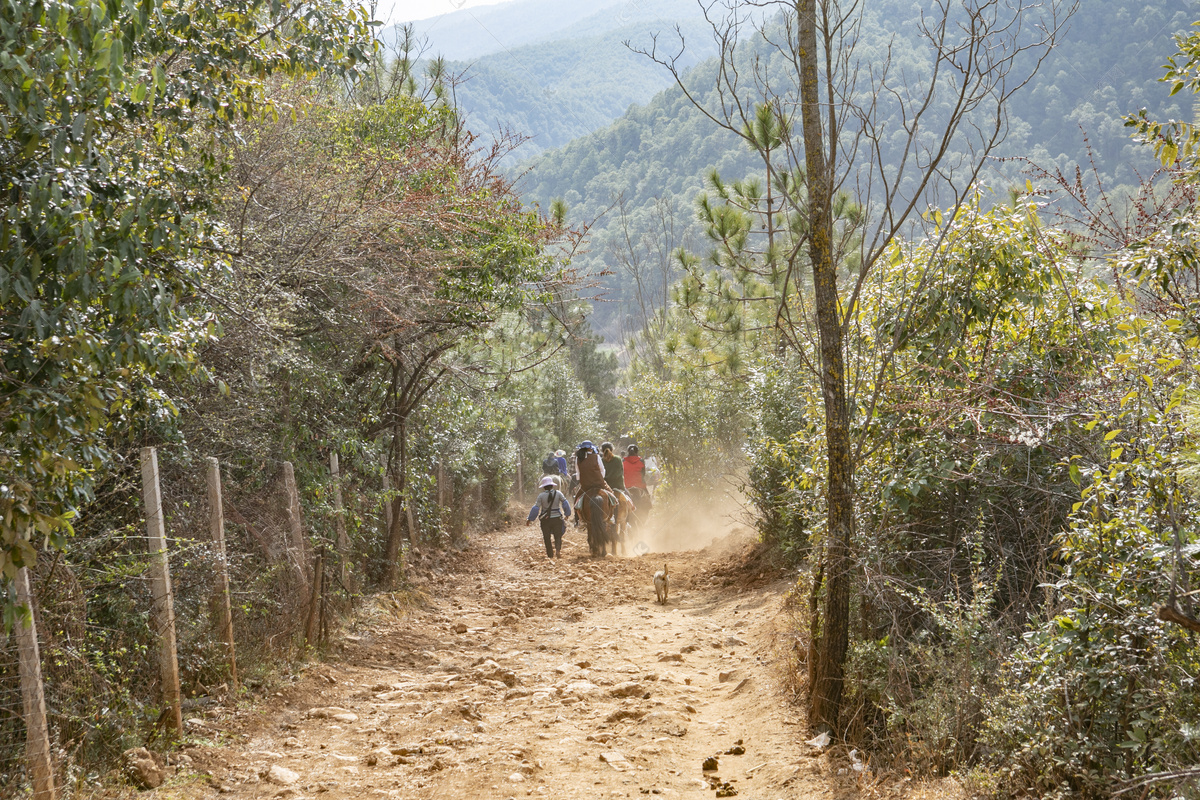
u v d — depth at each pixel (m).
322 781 5.30
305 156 8.53
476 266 10.63
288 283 8.14
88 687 5.15
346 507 10.30
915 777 4.69
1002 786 4.27
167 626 5.77
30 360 3.79
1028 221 6.12
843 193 10.89
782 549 11.09
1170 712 3.71
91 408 3.83
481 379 15.50
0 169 3.88
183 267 4.78
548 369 29.78
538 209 12.11
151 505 5.73
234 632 7.29
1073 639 4.03
